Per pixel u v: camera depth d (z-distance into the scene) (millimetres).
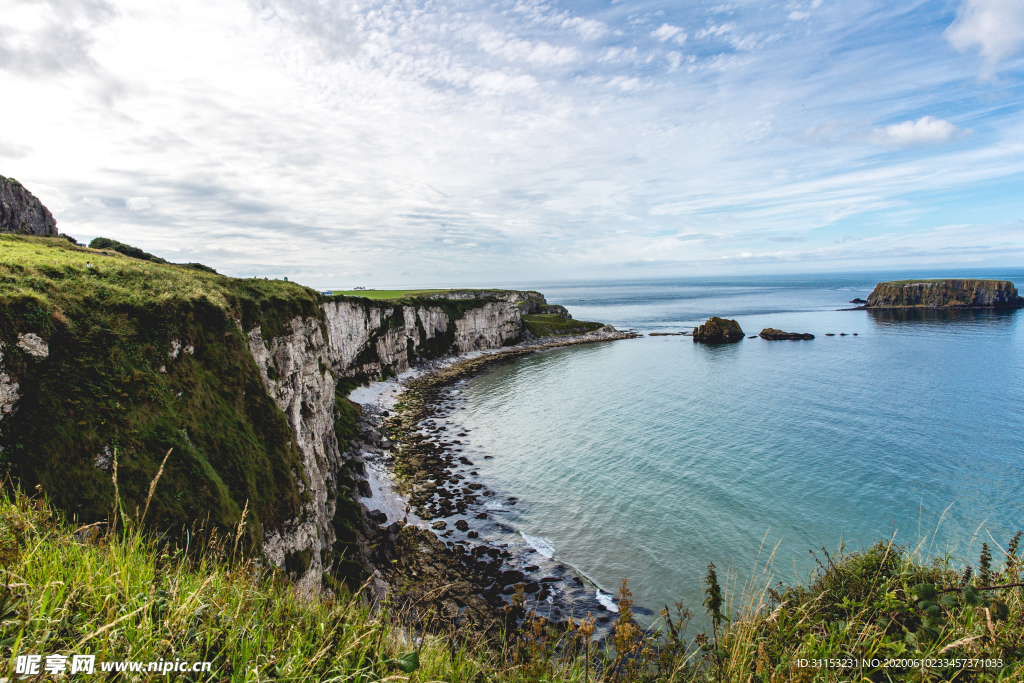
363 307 92438
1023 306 184625
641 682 6754
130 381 23047
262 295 39156
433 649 7008
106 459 19797
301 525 25938
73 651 4707
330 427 45062
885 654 6012
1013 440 51094
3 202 57188
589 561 33656
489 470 50344
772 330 133625
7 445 18062
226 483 23234
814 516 37562
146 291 28719
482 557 34375
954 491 40438
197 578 7199
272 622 6539
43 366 20875
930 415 59906
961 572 7672
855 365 92500
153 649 4977
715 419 62250
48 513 7910
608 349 131500
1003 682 5148
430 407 77375
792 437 54188
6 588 4922
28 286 23359
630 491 43344
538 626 7629
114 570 6457
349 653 6102
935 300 197250
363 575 29562
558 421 66375
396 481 47781
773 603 7762
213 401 26625
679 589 30266
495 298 141750
